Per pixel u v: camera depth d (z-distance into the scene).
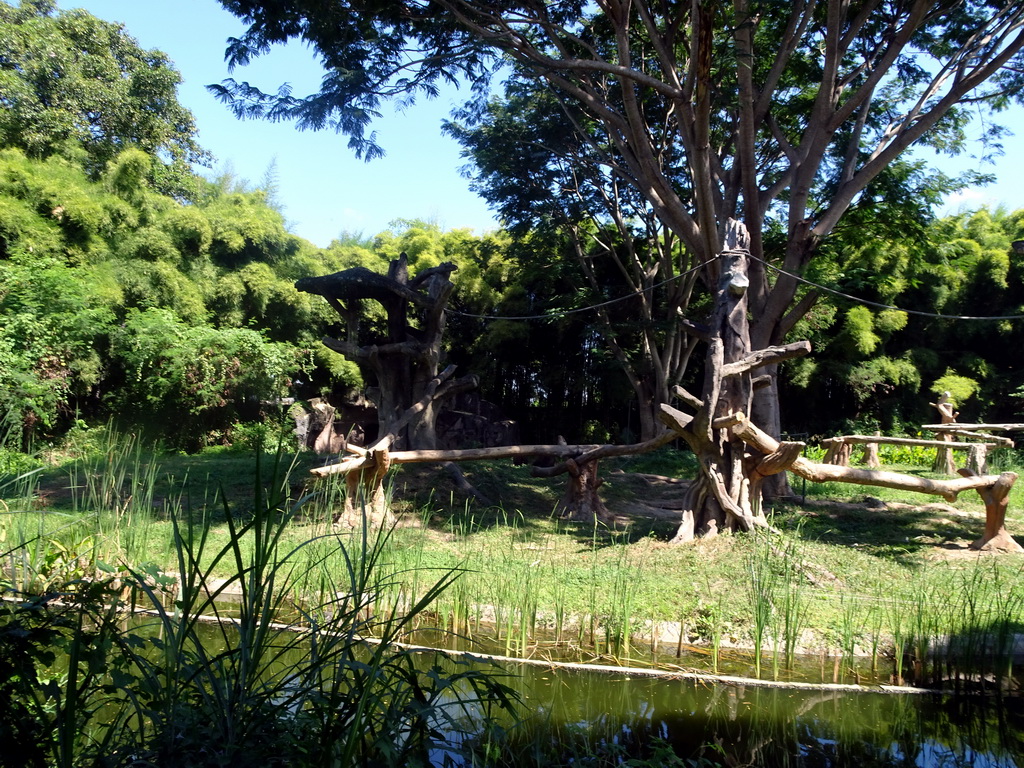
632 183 14.50
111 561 7.00
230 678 2.84
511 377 27.59
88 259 19.52
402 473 11.60
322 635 3.14
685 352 21.50
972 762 4.52
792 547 7.86
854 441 13.66
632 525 10.43
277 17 10.93
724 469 8.73
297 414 20.92
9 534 6.30
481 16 11.61
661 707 5.19
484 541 9.16
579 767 3.94
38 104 21.23
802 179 12.95
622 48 11.66
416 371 12.46
